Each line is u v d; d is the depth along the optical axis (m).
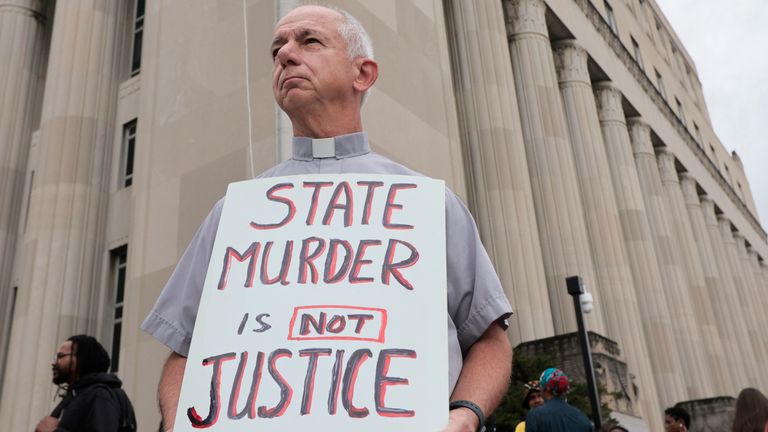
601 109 24.25
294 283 1.64
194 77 9.35
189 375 1.54
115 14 12.66
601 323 15.94
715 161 41.06
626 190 22.69
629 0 34.91
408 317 1.57
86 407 3.97
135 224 9.19
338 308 1.58
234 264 1.70
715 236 33.69
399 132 9.48
